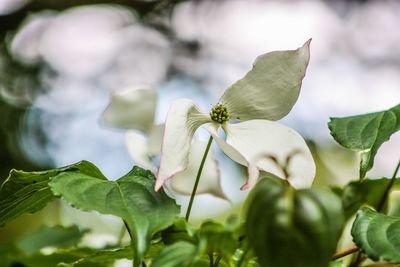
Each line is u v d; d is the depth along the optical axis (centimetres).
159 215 63
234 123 67
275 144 66
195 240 62
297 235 58
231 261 61
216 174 71
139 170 66
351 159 94
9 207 69
